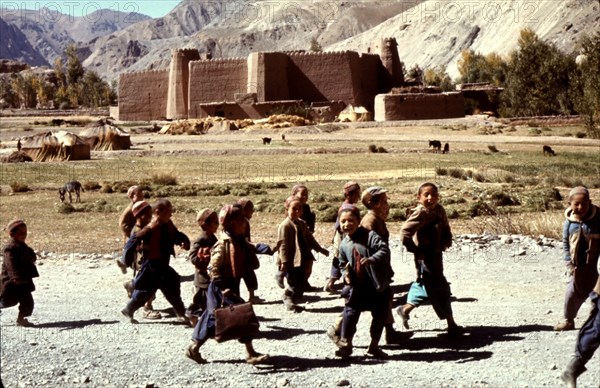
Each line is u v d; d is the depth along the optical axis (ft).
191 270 49.67
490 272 45.44
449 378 26.66
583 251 31.17
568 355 28.66
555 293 39.55
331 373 27.96
